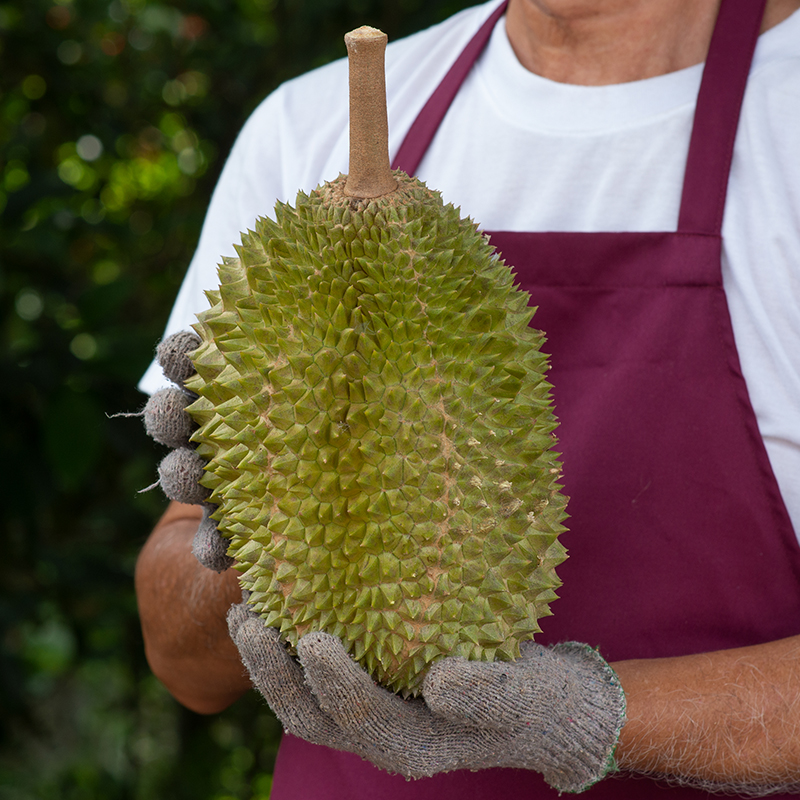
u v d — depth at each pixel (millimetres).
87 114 2777
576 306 1160
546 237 1164
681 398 1114
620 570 1123
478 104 1289
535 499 932
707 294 1108
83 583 2467
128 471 2777
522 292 996
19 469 2281
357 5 2463
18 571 2557
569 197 1216
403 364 886
